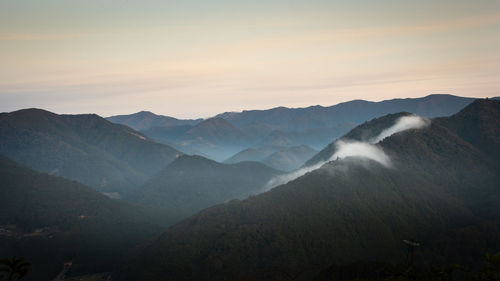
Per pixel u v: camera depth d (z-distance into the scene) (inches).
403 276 3934.5
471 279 3294.8
